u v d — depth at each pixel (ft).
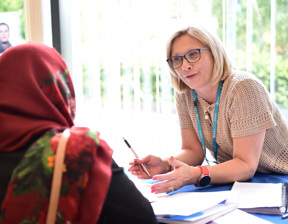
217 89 4.92
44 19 7.59
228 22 6.97
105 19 7.70
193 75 4.80
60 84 2.79
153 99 7.63
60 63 2.91
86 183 2.31
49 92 2.68
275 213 3.48
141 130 7.74
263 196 3.78
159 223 3.35
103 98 7.93
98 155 2.49
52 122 2.62
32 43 2.86
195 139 5.57
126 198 2.73
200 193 3.90
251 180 4.66
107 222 2.67
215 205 3.62
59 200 2.26
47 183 2.28
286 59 6.75
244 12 6.91
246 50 6.94
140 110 7.72
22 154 2.46
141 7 7.44
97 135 2.54
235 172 4.42
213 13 7.07
